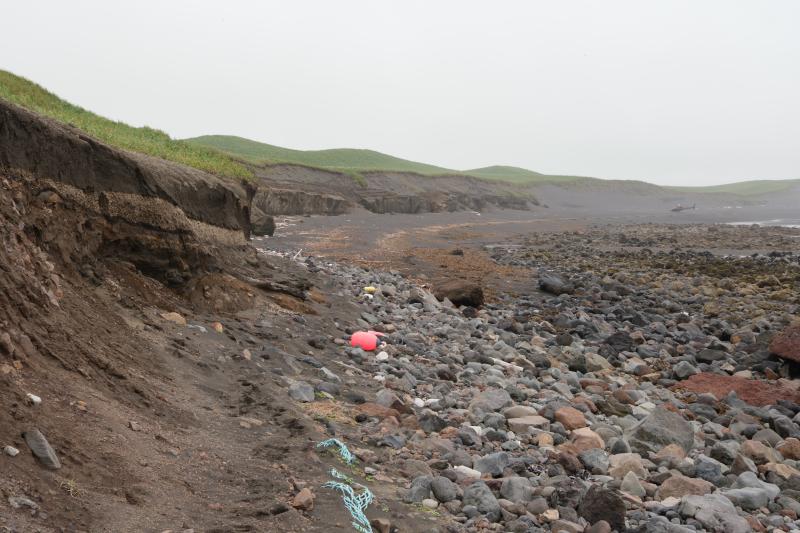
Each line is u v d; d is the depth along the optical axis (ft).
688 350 57.21
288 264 67.36
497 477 25.13
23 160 28.25
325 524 17.81
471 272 95.25
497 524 20.66
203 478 19.03
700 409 39.58
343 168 293.23
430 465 24.93
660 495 25.88
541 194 500.33
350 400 31.60
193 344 31.58
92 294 29.78
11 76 57.26
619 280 96.63
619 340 55.98
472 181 372.58
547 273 98.22
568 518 21.65
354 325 48.78
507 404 35.17
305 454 22.45
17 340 19.71
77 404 19.07
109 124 63.00
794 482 28.37
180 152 62.90
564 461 27.30
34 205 28.48
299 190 200.85
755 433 35.70
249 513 17.42
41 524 13.58
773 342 52.11
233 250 51.85
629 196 565.12
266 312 43.80
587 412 36.06
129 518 15.31
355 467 23.03
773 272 105.70
